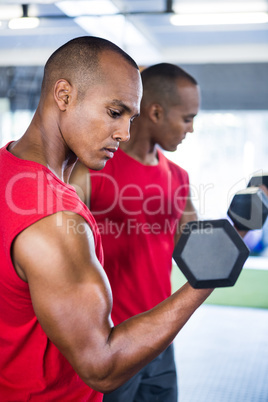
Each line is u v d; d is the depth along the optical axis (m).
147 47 5.39
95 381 0.88
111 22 4.17
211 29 5.26
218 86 6.08
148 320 0.88
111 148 1.00
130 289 1.65
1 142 6.06
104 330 0.87
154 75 1.75
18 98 6.08
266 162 6.45
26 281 0.90
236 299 5.06
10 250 0.87
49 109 0.99
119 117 0.99
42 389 0.98
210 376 3.22
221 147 6.49
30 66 5.98
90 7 3.76
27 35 5.42
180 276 5.21
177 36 5.57
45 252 0.85
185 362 3.46
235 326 4.34
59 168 1.03
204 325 4.36
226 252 0.71
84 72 0.96
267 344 3.86
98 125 0.97
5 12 3.86
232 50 6.00
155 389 1.77
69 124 0.98
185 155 6.47
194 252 0.71
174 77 1.76
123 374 0.88
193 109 1.80
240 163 6.48
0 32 5.25
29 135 1.00
